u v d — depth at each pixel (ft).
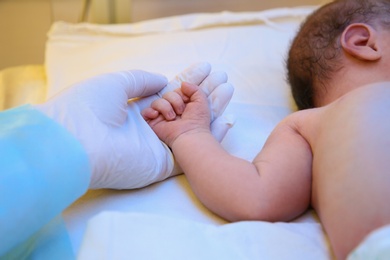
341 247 1.55
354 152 1.64
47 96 3.26
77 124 1.84
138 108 2.28
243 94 2.95
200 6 4.77
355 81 2.26
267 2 4.79
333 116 1.87
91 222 1.56
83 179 1.73
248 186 1.83
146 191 2.09
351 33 2.35
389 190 1.50
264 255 1.62
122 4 4.21
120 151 1.89
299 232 1.74
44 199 1.62
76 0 4.63
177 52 3.36
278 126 2.15
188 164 2.00
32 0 4.80
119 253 1.50
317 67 2.42
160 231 1.59
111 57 3.41
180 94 2.27
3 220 1.51
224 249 1.61
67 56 3.62
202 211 1.97
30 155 1.64
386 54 2.24
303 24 2.77
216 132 2.29
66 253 1.71
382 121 1.69
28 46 5.01
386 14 2.37
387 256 1.13
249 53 3.34
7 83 3.68
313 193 1.87
